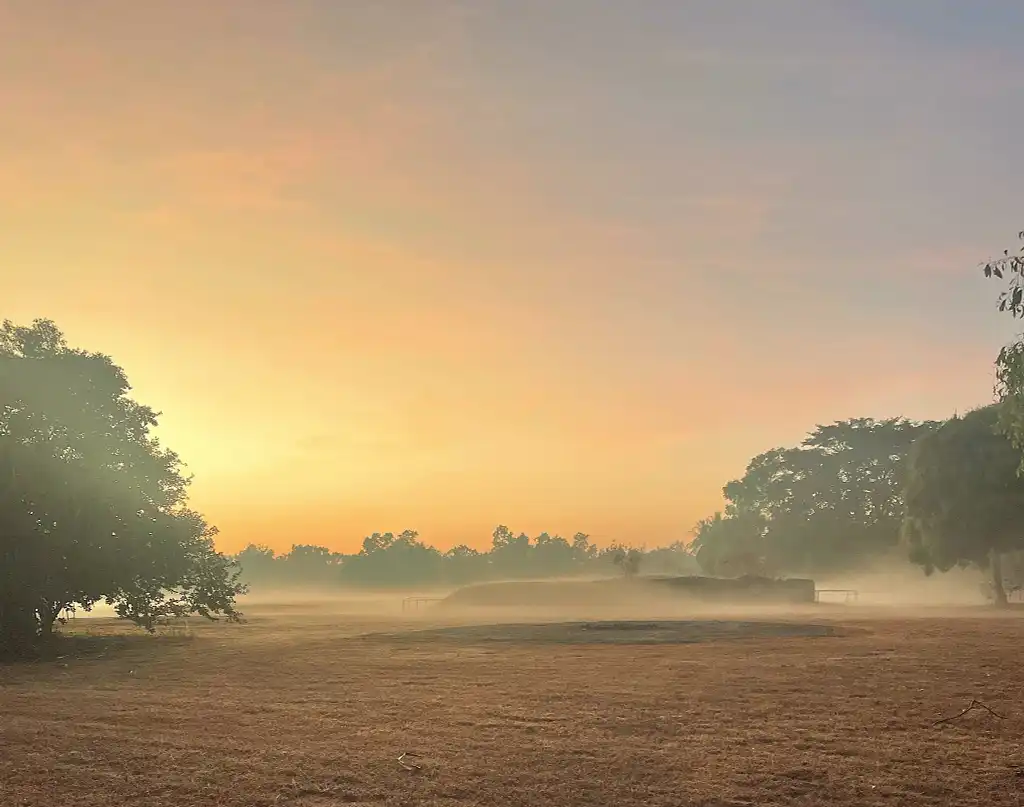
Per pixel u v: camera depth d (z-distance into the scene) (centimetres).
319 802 955
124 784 1027
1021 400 1336
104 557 3000
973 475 4975
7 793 993
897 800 944
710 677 1853
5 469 2820
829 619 3853
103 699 1680
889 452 8656
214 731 1330
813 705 1491
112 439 3186
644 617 4397
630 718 1398
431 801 954
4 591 2723
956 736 1241
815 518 8669
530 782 1023
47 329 3203
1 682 2008
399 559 17725
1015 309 1282
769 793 970
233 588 3503
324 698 1644
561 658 2283
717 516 9319
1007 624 3359
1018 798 950
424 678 1909
